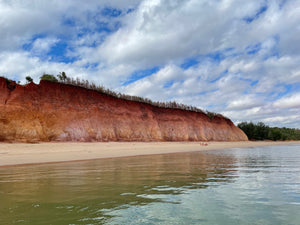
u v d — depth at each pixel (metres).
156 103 49.62
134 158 13.80
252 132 76.69
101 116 34.59
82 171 7.85
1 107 24.72
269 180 5.96
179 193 4.53
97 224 2.86
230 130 63.03
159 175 6.86
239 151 21.75
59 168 8.78
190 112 55.31
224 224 2.87
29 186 5.23
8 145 19.52
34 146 20.28
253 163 10.43
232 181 5.84
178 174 7.06
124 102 41.84
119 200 3.99
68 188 4.98
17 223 2.88
